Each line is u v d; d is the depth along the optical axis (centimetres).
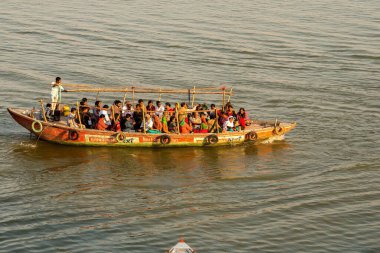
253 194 6066
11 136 7212
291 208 5772
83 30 11656
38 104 8250
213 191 6109
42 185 6106
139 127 7031
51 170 6431
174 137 6981
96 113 7038
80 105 7000
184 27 12175
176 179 6347
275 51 11006
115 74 9556
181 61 10306
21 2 13638
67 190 6025
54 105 7100
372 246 5156
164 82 9356
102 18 12556
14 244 5053
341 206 5822
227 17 13138
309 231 5375
